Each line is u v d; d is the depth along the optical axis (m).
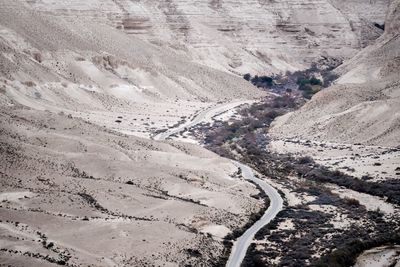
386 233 144.38
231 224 144.88
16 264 103.31
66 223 128.50
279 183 186.75
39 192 144.38
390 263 129.88
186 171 176.38
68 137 182.75
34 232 122.69
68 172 162.38
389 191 175.25
